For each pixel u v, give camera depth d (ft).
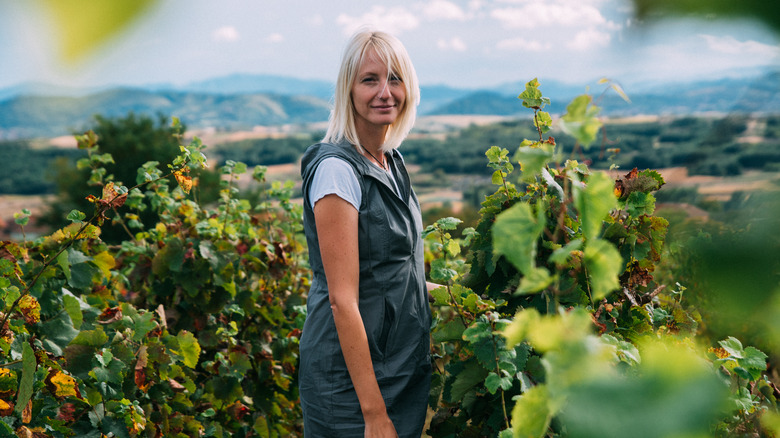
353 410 5.85
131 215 10.43
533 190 5.87
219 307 9.48
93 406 6.31
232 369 9.02
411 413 6.05
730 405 4.16
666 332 5.76
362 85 6.00
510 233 1.71
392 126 6.40
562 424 3.98
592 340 1.61
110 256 8.22
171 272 9.46
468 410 5.79
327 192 5.62
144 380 7.04
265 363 9.80
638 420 0.84
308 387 6.06
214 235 9.70
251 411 9.89
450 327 5.60
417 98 6.31
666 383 0.85
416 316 6.08
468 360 5.61
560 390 1.26
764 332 0.94
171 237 9.71
